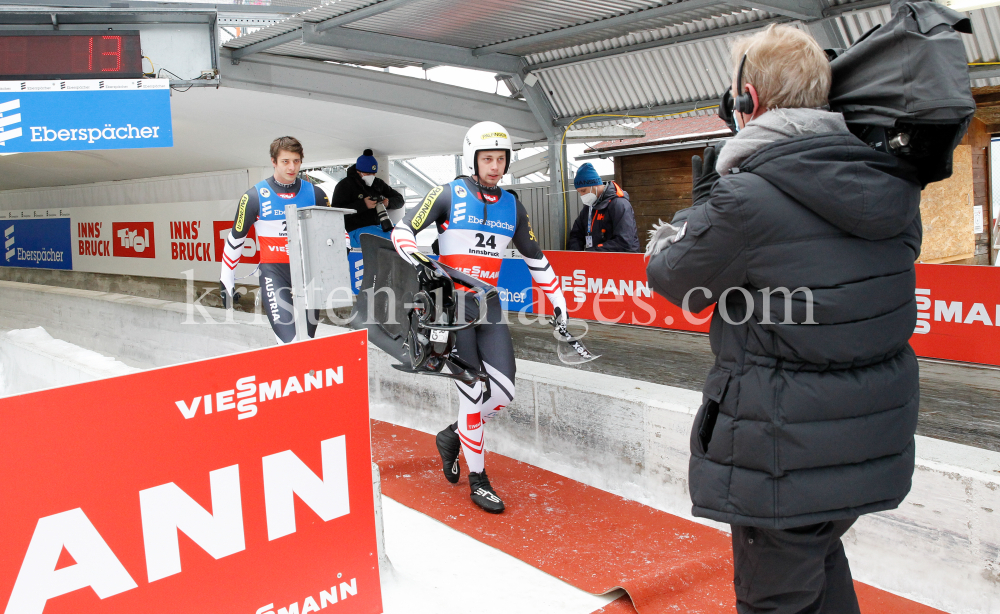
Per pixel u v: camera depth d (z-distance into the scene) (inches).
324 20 176.4
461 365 116.7
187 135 267.9
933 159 53.4
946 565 89.4
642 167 350.3
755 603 60.2
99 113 186.7
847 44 175.9
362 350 81.2
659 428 119.3
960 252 343.0
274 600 74.6
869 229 52.3
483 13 179.5
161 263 371.2
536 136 268.4
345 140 288.4
